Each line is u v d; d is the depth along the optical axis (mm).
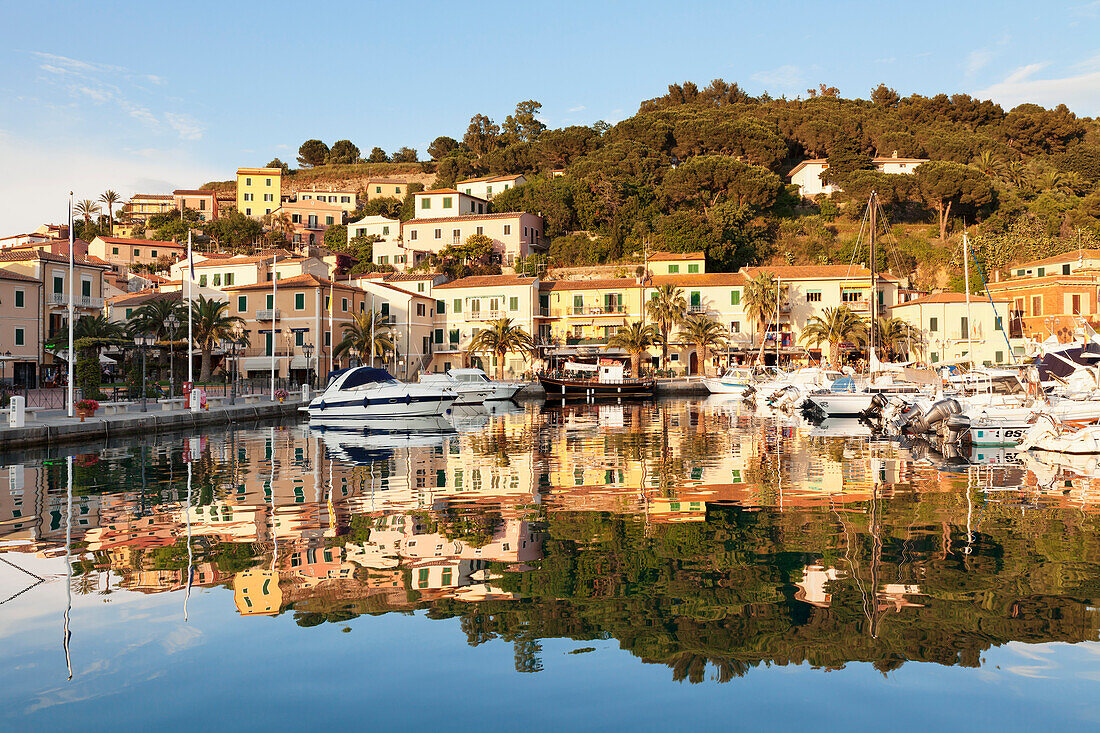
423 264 105250
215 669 7961
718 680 7750
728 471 22797
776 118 130375
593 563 12039
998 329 77375
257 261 82188
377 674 7840
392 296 84062
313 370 74312
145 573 11414
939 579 11164
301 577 11211
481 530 14438
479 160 145750
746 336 83188
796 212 116562
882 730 6770
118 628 9102
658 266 93062
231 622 9320
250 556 12422
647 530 14484
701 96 155375
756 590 10625
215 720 6895
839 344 79250
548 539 13688
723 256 97812
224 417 42969
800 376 56844
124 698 7301
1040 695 7438
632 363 81125
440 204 118625
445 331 89000
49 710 7070
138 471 22844
